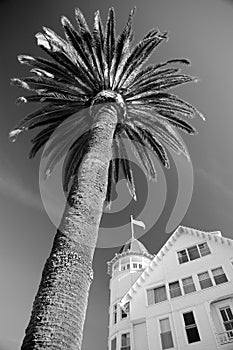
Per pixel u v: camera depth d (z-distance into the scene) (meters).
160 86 13.48
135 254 29.25
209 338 16.22
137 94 13.16
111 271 29.33
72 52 12.76
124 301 20.84
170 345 17.02
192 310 17.98
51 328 4.21
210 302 17.92
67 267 5.07
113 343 20.19
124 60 13.49
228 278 18.67
